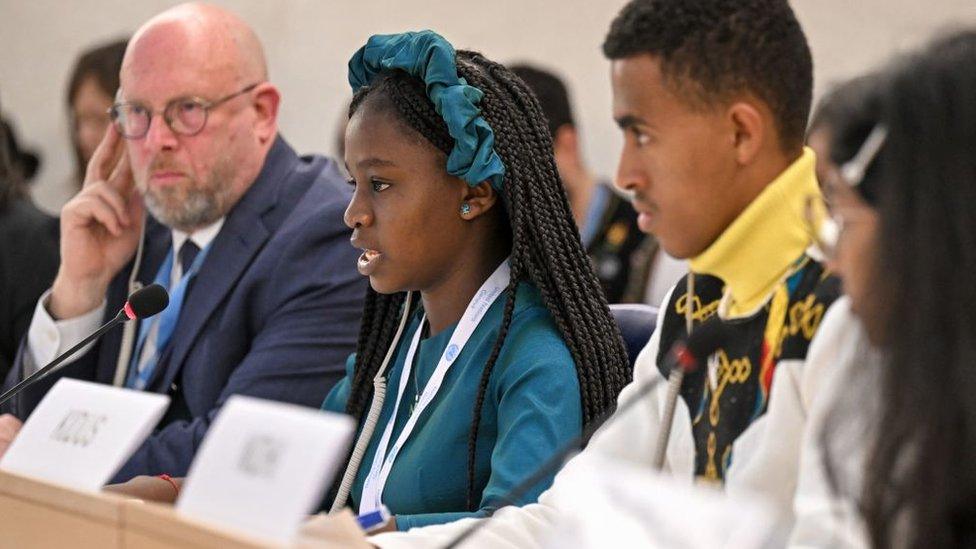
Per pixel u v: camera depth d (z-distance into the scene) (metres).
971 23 1.83
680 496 1.91
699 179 2.29
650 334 3.29
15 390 2.97
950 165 1.71
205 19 4.12
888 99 1.76
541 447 2.80
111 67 5.58
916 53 1.79
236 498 1.96
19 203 4.92
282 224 4.07
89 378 4.23
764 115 2.28
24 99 7.98
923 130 1.73
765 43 2.26
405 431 3.05
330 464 1.91
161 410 2.30
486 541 2.49
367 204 3.03
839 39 6.07
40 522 2.29
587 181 5.66
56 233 4.88
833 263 1.94
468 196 3.02
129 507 2.10
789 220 2.29
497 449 2.86
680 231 2.33
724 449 2.34
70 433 2.37
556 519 2.51
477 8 6.99
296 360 3.88
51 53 7.93
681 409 2.46
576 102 6.82
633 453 2.53
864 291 1.81
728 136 2.28
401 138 2.97
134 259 4.30
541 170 3.10
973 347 1.69
